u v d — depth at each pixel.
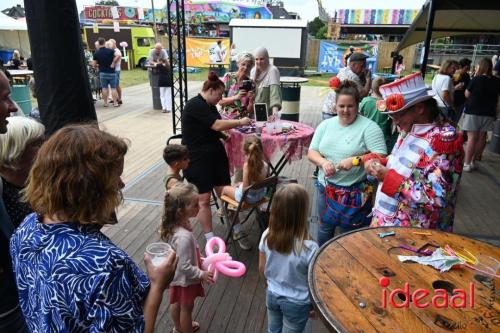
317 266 1.55
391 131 3.91
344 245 1.72
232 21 18.59
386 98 1.81
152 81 9.75
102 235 0.93
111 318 0.84
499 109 5.74
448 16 6.34
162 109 9.94
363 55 4.95
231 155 4.00
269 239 1.86
